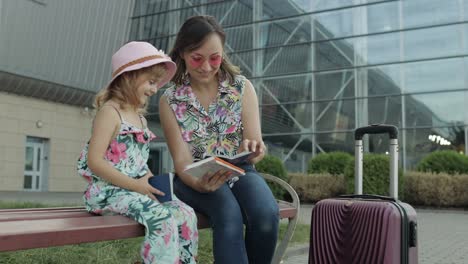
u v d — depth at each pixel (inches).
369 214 96.9
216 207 94.0
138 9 1011.9
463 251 248.2
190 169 86.4
